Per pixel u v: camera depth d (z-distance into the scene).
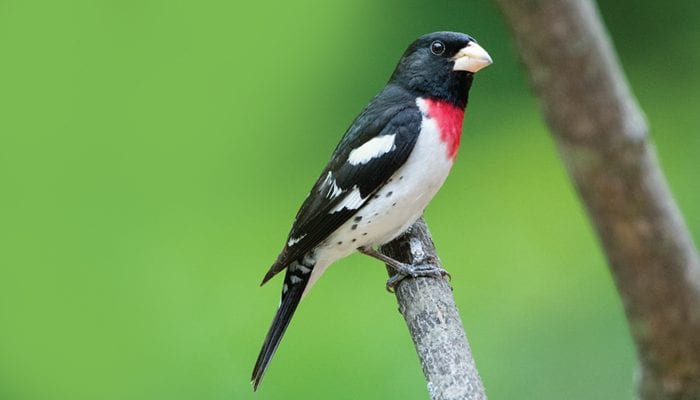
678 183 11.42
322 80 12.65
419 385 9.78
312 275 8.04
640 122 2.70
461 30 12.61
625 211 2.78
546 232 11.23
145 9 13.02
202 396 10.25
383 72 12.59
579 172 2.76
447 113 7.81
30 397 10.68
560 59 2.61
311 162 12.19
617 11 12.96
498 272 10.93
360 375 9.95
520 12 2.58
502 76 12.42
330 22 12.88
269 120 12.48
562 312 10.34
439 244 11.35
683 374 3.14
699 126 12.13
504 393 9.82
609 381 9.71
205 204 11.97
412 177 7.69
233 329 10.61
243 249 11.48
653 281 2.89
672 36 12.80
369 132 7.77
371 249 7.91
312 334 10.34
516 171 11.84
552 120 2.72
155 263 11.42
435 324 6.82
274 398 9.95
